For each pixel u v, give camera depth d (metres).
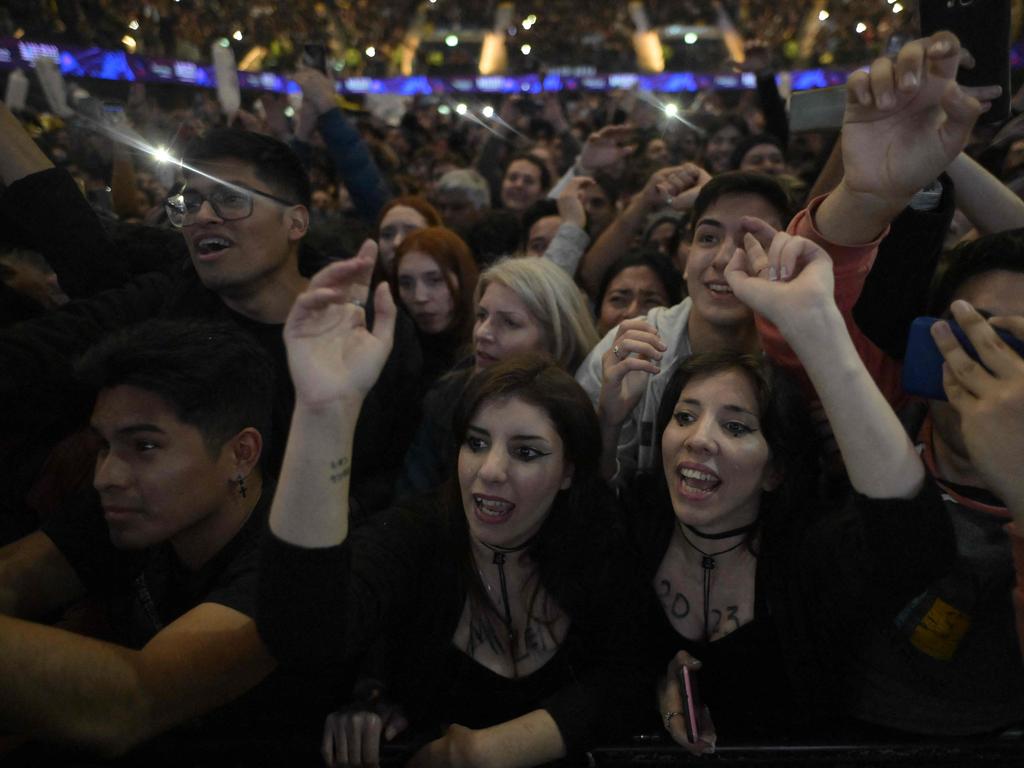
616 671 1.49
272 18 17.98
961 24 1.58
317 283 1.05
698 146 7.67
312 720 1.53
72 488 1.75
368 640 1.34
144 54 13.06
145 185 4.91
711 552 1.50
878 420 1.12
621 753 1.45
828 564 1.38
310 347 1.05
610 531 1.53
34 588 1.46
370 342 1.07
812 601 1.41
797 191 2.60
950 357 1.04
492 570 1.53
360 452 2.05
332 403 1.04
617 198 4.63
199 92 12.17
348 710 1.41
